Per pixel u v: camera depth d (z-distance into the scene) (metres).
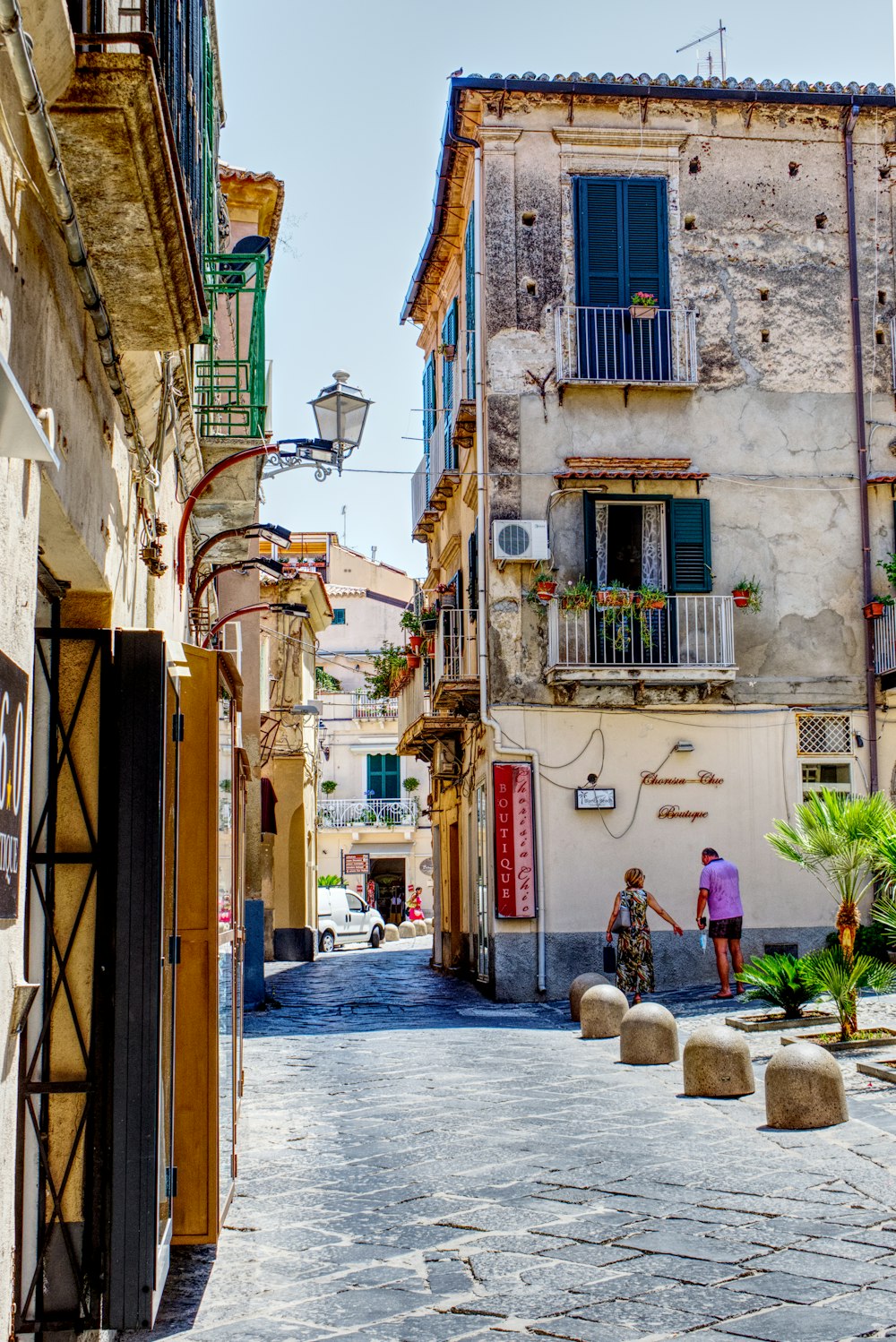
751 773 20.19
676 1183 7.57
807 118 21.52
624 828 19.78
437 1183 7.85
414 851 55.84
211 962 6.02
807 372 21.17
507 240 20.77
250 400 13.67
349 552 64.69
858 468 21.00
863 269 21.47
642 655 19.95
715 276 21.14
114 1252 5.06
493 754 19.77
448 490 24.33
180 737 5.94
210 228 13.55
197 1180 5.91
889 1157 7.85
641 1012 12.31
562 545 20.28
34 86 3.78
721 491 20.73
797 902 19.86
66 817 5.44
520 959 19.33
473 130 21.00
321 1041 15.19
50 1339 5.04
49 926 5.34
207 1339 5.37
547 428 20.52
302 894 32.69
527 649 20.06
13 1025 3.66
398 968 28.75
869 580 20.70
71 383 4.99
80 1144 5.21
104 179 4.82
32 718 5.46
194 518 14.28
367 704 57.50
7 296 3.81
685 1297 5.60
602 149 21.08
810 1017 13.36
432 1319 5.50
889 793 20.34
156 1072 5.17
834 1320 5.22
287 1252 6.60
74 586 5.82
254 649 20.77
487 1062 12.76
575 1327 5.30
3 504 3.53
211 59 13.39
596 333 20.59
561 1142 8.80
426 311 27.92
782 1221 6.68
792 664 20.53
